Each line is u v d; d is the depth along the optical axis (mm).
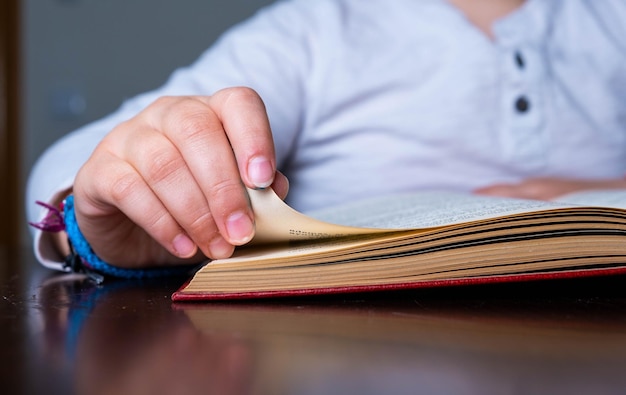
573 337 256
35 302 320
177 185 320
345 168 670
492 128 668
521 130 664
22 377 217
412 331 263
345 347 244
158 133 334
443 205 383
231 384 211
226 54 648
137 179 328
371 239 319
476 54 669
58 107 1765
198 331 264
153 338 255
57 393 206
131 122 351
